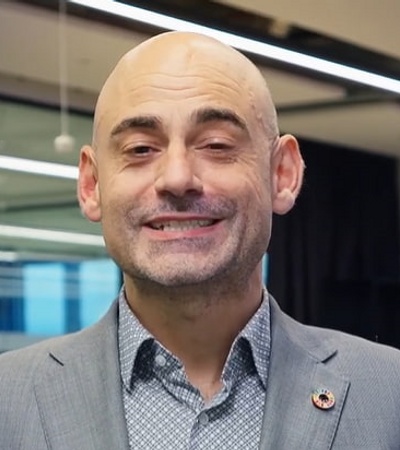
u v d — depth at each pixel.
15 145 5.66
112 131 1.47
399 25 3.86
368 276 7.70
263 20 3.16
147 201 1.43
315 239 7.34
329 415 1.47
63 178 5.80
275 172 1.58
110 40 4.44
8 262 6.25
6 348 6.09
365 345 1.62
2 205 6.16
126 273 1.49
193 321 1.49
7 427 1.47
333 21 3.62
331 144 7.43
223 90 1.46
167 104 1.44
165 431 1.46
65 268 6.24
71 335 1.64
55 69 5.03
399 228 8.03
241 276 1.47
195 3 2.84
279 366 1.53
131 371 1.50
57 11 4.07
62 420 1.46
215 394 1.49
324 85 5.35
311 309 7.29
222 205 1.43
